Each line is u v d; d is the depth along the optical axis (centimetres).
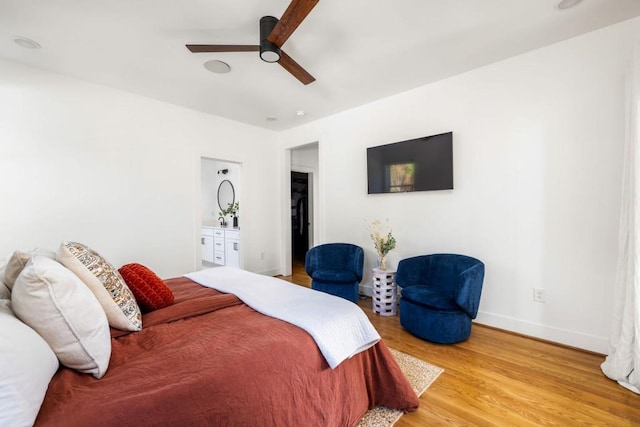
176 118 361
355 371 150
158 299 156
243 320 142
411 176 321
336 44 231
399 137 334
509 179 260
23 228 258
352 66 268
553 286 240
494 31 218
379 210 357
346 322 147
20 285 96
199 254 383
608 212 217
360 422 152
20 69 256
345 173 392
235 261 498
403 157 328
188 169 373
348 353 139
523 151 253
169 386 90
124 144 318
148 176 337
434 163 303
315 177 577
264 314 150
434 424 151
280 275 491
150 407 82
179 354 109
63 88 278
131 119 323
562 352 225
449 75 289
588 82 223
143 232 334
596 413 158
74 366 98
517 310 258
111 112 308
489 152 271
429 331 242
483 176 275
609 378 189
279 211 489
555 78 237
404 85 311
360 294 381
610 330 216
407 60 259
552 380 188
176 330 131
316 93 329
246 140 441
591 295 224
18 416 69
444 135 295
